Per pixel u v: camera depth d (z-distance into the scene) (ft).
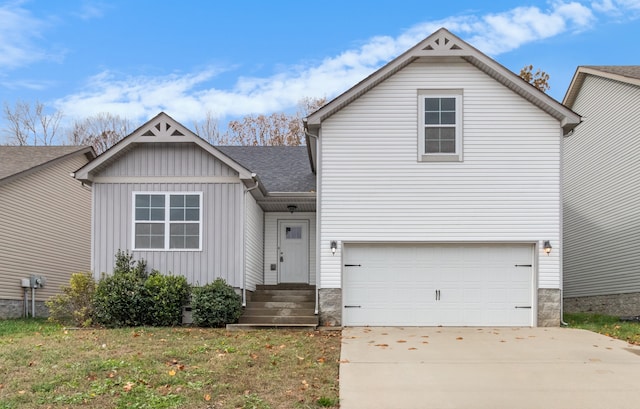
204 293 46.98
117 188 50.75
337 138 49.96
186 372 29.84
